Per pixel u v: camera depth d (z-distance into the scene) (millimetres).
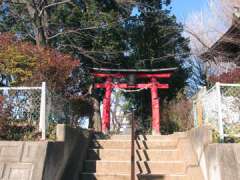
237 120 6219
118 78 14109
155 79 13391
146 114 18062
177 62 18453
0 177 5156
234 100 6281
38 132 6055
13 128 6117
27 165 5250
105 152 7578
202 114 7645
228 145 5496
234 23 10617
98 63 15375
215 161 5555
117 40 15594
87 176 6758
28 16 13836
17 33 14289
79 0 15625
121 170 7090
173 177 6641
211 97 6777
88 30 15172
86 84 15562
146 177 6688
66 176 6242
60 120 7410
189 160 6918
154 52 17469
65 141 6371
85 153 7469
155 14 16938
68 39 14688
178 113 12289
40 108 6117
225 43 11875
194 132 7156
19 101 6203
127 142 8039
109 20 14742
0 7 14094
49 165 5457
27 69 7348
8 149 5426
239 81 8539
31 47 7770
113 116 23297
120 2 14578
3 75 7445
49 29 14047
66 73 7883
